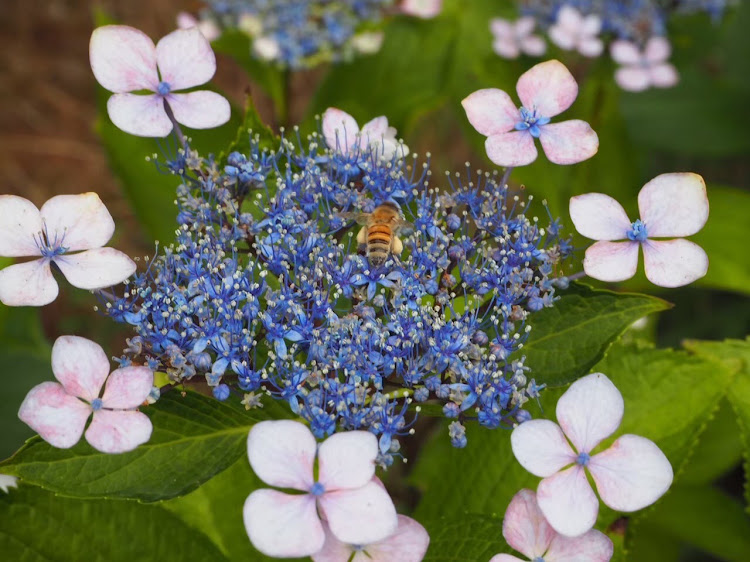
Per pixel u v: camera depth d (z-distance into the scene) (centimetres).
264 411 37
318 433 35
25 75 85
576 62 66
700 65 80
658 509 50
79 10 89
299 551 32
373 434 35
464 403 35
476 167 76
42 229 36
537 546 34
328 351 35
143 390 34
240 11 59
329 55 59
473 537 38
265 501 32
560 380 37
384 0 59
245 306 36
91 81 85
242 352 36
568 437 34
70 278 36
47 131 82
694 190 37
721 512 49
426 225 38
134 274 37
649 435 40
